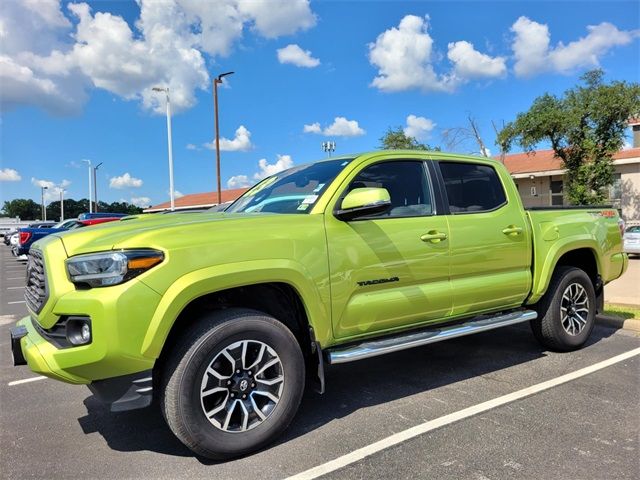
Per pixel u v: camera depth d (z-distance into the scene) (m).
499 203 4.67
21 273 17.09
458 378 4.55
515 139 24.69
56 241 3.04
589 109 22.95
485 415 3.70
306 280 3.27
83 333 2.78
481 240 4.31
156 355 2.79
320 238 3.38
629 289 10.57
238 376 3.05
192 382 2.87
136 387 2.81
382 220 3.76
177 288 2.82
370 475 2.87
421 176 4.19
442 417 3.67
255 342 3.10
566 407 3.83
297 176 4.20
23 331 3.20
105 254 2.76
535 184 28.05
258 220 3.25
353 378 4.61
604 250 5.61
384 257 3.66
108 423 3.70
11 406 4.09
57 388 4.56
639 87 22.11
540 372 4.68
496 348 5.53
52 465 3.05
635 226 20.98
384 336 3.87
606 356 5.17
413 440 3.30
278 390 3.20
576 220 5.32
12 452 3.24
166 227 3.02
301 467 2.97
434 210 4.14
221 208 4.75
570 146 24.25
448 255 4.06
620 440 3.28
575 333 5.28
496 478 2.83
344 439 3.33
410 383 4.43
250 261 3.07
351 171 3.76
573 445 3.21
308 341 3.48
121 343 2.70
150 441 3.37
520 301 4.80
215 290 2.95
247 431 3.06
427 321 4.07
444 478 2.83
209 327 2.95
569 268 5.27
